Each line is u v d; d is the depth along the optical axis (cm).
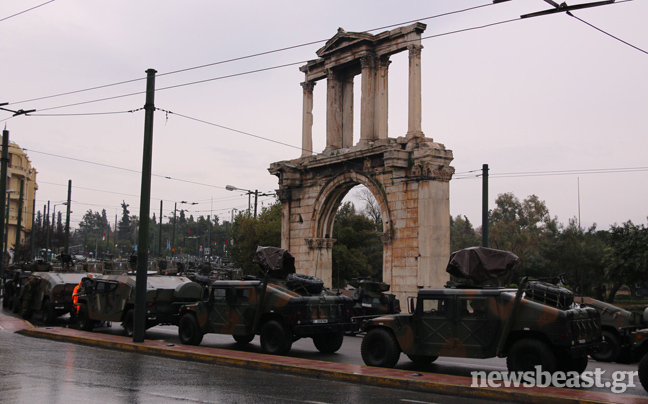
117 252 14188
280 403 1152
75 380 1373
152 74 2173
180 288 2284
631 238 3575
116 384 1331
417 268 3073
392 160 3108
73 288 2923
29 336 2341
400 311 3061
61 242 9894
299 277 2005
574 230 5559
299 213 3900
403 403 1177
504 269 1561
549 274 5822
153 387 1302
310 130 3891
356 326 2011
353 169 3484
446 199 3114
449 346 1506
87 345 2094
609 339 1894
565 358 1484
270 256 1984
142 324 2062
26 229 9156
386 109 3388
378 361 1605
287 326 1845
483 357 1460
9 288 3766
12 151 9000
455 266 1612
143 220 2106
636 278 3641
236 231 5453
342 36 3503
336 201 3753
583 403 1142
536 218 9088
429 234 3034
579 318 1422
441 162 3098
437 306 1538
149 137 2145
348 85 3769
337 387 1347
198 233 13112
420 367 1678
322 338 2000
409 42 3234
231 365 1661
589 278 5369
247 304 1925
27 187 9600
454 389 1280
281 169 3922
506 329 1407
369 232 6156
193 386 1323
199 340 2044
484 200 2834
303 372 1508
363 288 2788
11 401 1138
